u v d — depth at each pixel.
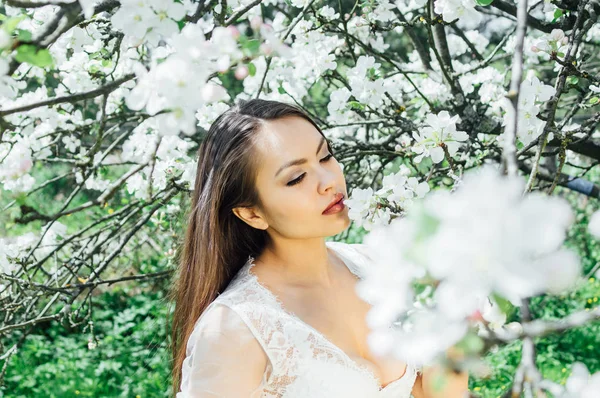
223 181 1.52
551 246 0.66
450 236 0.67
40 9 1.86
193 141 3.14
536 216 0.66
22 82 2.21
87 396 4.54
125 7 1.13
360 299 1.61
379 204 1.47
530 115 1.73
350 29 2.92
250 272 1.56
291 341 1.42
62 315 2.37
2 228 5.59
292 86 2.77
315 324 1.50
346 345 1.50
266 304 1.46
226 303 1.45
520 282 0.66
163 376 4.59
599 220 0.76
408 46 5.10
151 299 5.71
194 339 1.44
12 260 2.48
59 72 2.91
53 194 7.68
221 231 1.58
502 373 4.18
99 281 2.54
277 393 1.43
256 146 1.47
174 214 3.03
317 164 1.48
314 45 2.54
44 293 2.52
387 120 2.74
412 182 1.51
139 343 5.17
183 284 1.66
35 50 1.10
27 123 2.58
